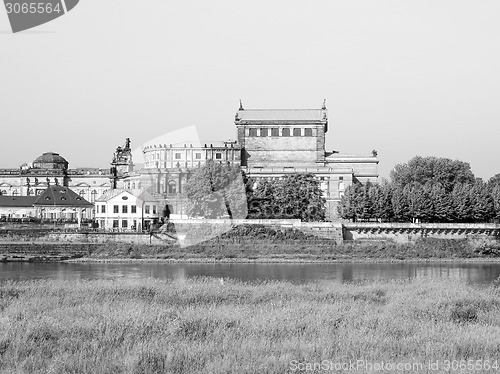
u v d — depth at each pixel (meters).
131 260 194.25
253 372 57.59
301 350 64.31
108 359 60.28
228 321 75.69
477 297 96.62
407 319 80.38
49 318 75.25
